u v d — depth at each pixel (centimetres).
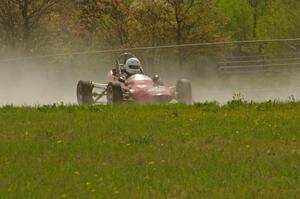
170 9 13662
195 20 13525
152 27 13825
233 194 2314
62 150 3136
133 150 3128
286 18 14675
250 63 8581
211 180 2514
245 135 3534
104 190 2381
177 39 13625
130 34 14788
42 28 15012
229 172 2648
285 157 2945
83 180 2536
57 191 2373
